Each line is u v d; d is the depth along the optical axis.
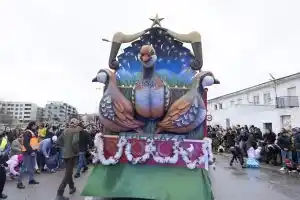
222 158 18.77
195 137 5.03
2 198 7.03
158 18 5.50
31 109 93.81
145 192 4.70
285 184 9.77
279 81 33.44
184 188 4.71
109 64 5.36
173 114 4.95
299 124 25.05
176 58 5.33
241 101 42.56
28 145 8.72
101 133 5.20
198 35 5.29
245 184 9.68
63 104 94.50
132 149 4.98
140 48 5.41
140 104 4.95
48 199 6.98
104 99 5.10
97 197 4.98
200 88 5.05
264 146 16.08
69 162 7.11
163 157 4.92
